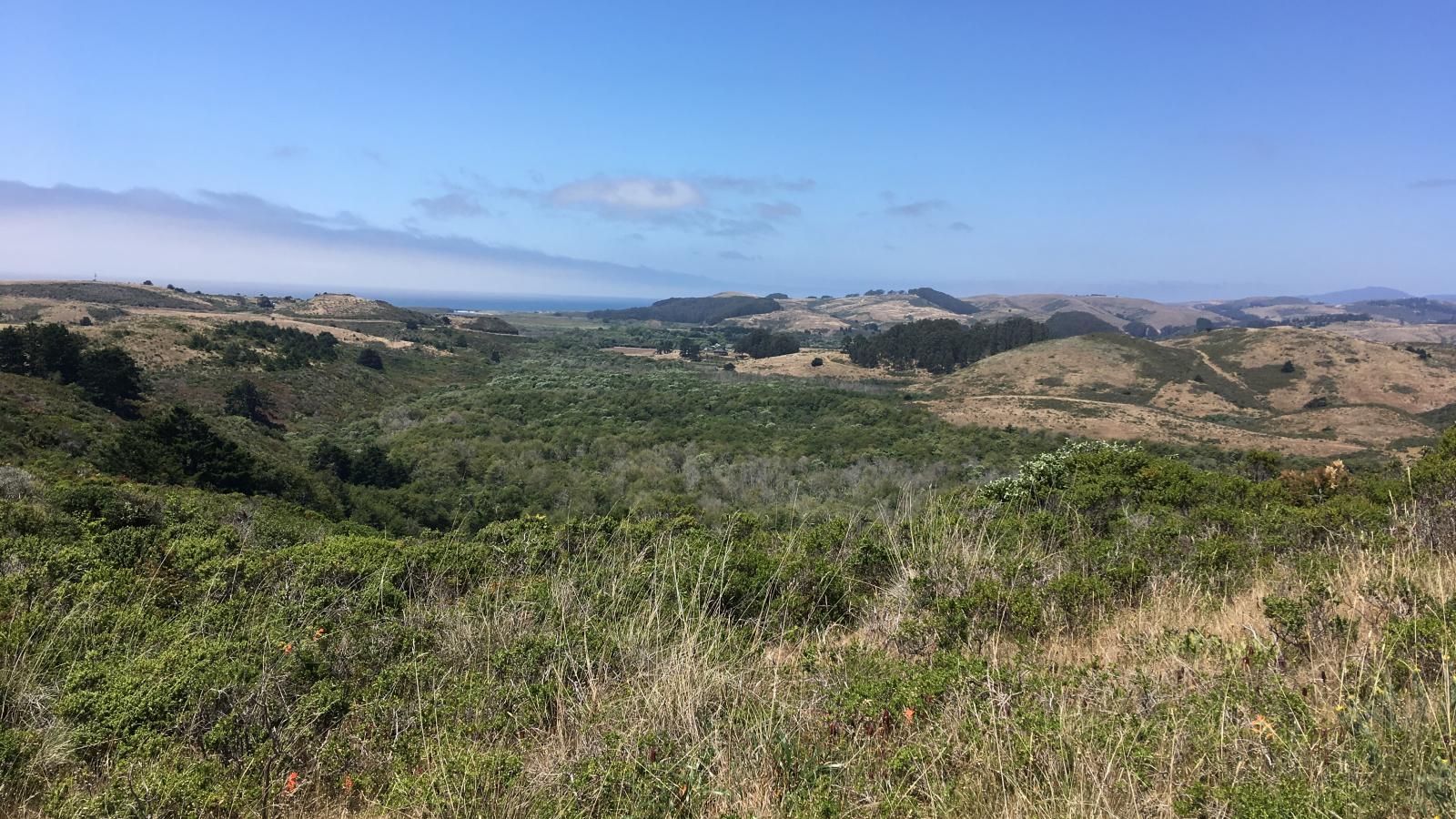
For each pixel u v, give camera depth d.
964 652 3.00
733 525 5.44
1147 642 2.98
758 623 3.71
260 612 3.75
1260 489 6.27
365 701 2.83
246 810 2.23
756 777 2.19
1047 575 4.06
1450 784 1.65
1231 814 1.75
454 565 4.55
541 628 3.51
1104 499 5.86
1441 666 2.25
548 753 2.43
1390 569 3.48
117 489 9.38
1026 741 2.14
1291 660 2.68
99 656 3.23
